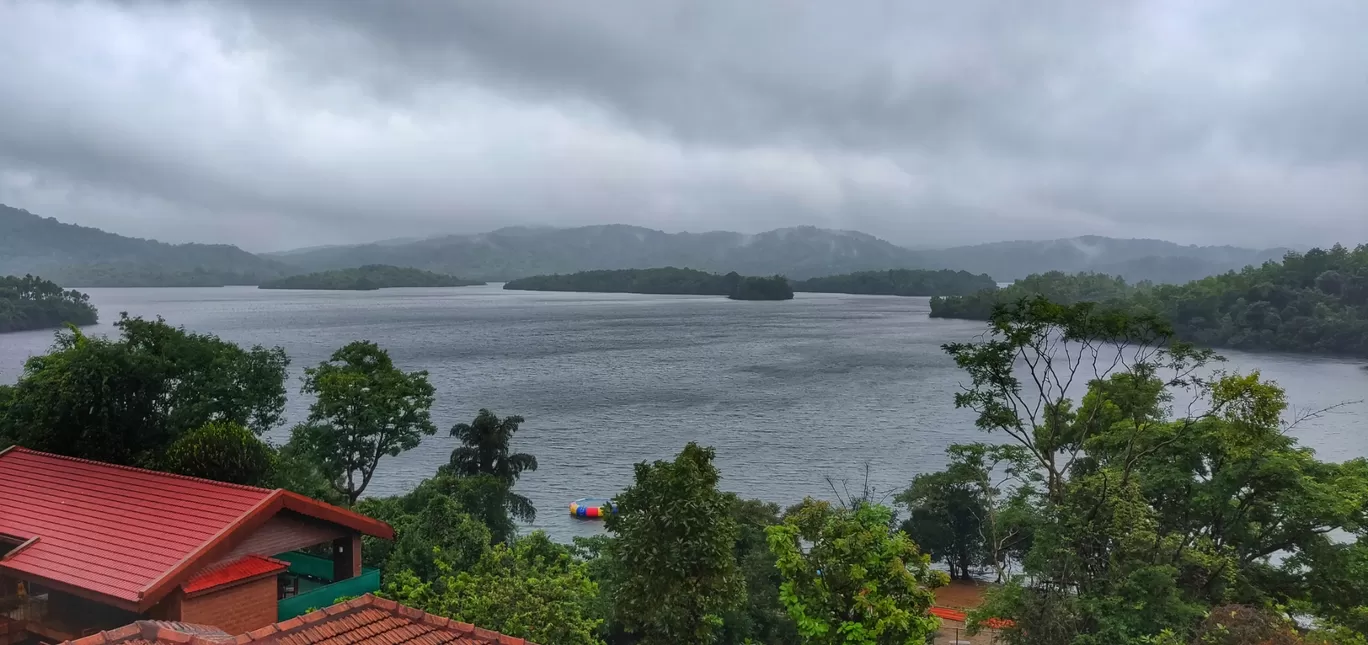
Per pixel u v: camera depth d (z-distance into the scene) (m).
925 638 20.58
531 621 20.69
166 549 19.44
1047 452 37.38
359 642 13.45
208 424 31.09
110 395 33.25
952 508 59.06
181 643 12.45
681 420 116.69
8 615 20.12
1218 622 23.23
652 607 19.44
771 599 34.16
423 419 49.00
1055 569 29.62
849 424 113.44
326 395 45.81
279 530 21.75
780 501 75.25
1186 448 34.19
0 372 142.88
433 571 29.67
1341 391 140.50
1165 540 30.05
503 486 48.22
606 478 85.75
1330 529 32.28
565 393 141.50
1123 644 25.61
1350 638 21.83
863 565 20.25
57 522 21.52
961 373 169.50
